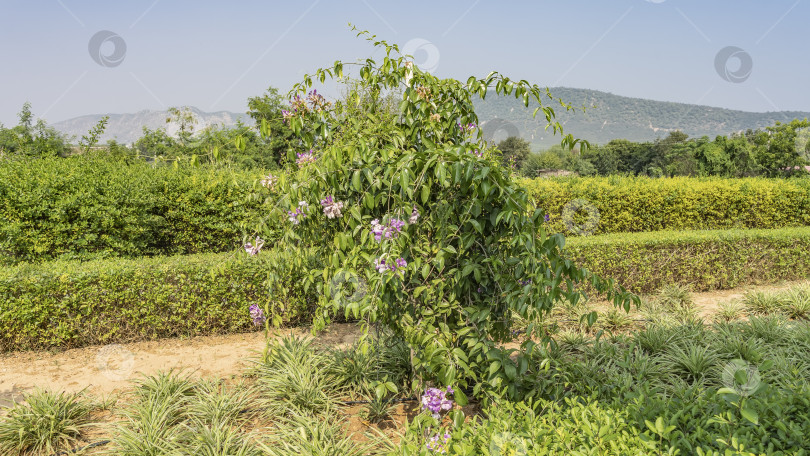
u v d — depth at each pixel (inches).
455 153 96.0
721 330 176.4
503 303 118.4
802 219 427.2
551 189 379.2
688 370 150.9
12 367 164.4
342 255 109.3
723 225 415.2
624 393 114.7
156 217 269.4
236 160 617.6
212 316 190.7
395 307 122.0
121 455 108.0
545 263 98.1
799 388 99.4
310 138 127.7
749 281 275.1
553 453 76.5
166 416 123.3
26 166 257.1
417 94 122.9
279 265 132.9
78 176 246.2
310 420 119.0
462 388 134.0
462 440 83.6
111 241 247.8
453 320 116.6
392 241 99.9
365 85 134.6
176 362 167.6
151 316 185.6
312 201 114.4
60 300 176.4
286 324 202.7
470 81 127.3
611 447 77.2
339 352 157.0
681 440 79.8
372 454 110.7
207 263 193.2
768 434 81.8
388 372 143.7
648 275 246.2
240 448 109.9
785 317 198.7
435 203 108.7
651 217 395.9
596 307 218.5
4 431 117.6
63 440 119.9
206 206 285.0
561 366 125.6
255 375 152.9
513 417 96.3
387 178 106.3
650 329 175.6
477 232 110.2
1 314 168.9
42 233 233.9
